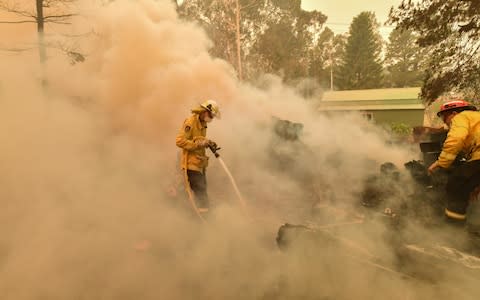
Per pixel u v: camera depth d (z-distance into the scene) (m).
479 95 11.73
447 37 11.26
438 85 11.88
